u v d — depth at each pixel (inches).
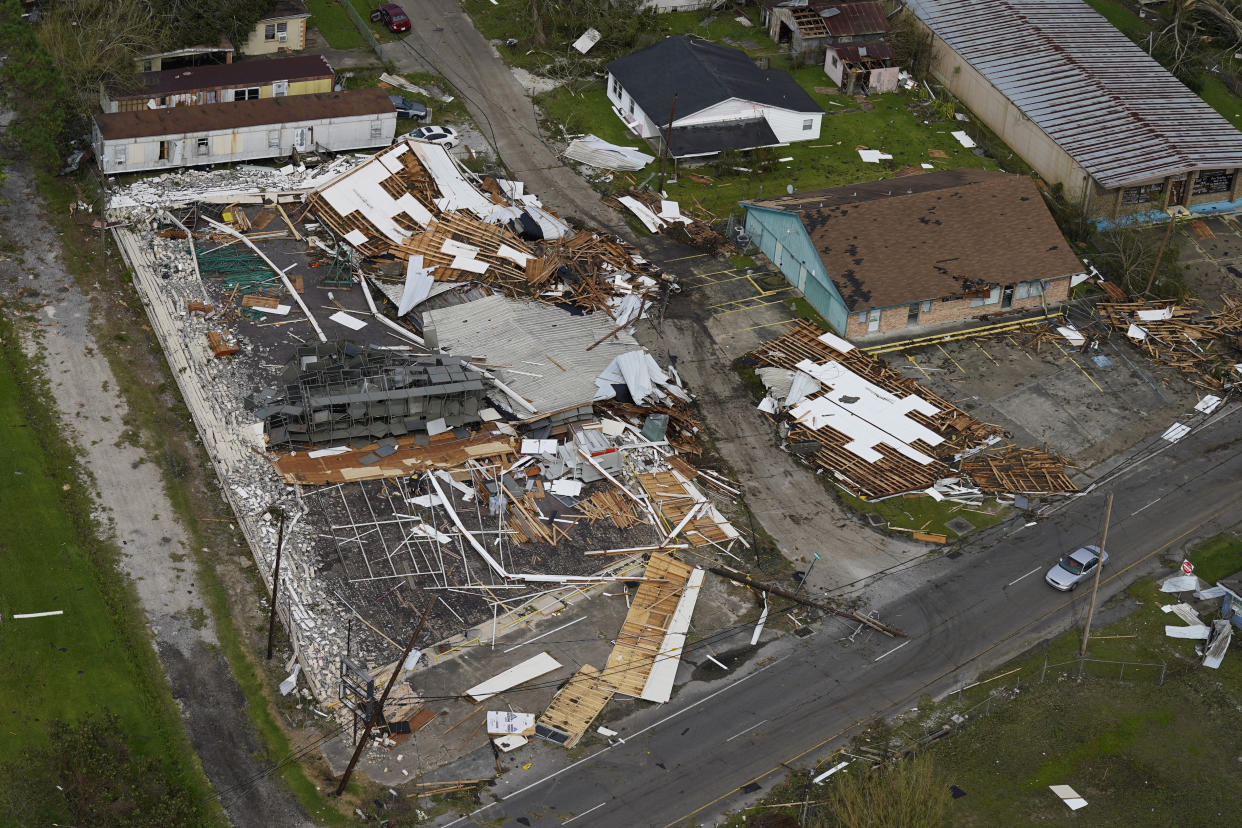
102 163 3754.9
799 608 2770.7
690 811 2361.0
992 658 2691.9
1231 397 3390.7
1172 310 3661.4
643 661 2620.6
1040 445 3216.0
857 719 2546.8
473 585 2733.8
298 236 3644.2
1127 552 2945.4
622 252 3686.0
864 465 3117.6
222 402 3088.1
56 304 3380.9
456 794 2369.6
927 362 3454.7
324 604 2662.4
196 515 2874.0
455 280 3476.9
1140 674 2672.2
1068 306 3663.9
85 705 2472.9
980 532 2982.3
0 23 3767.2
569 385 3154.5
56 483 2906.0
